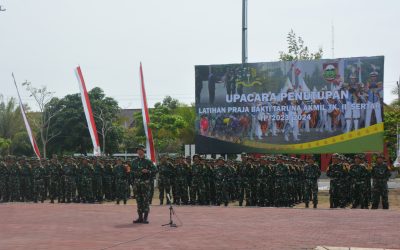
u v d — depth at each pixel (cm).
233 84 3189
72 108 5884
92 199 2583
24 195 2688
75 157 2681
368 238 1285
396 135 3975
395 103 4494
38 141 6128
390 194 3125
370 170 2161
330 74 3047
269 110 3133
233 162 2527
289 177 2319
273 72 3133
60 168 2612
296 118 3095
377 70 2978
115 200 2670
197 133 3238
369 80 2988
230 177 2389
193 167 2392
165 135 4078
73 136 5881
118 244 1231
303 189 2350
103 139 5569
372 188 2109
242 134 3172
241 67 3177
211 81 3222
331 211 1938
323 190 3369
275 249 1146
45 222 1678
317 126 3062
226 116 3195
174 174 2402
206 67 3231
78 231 1464
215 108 3216
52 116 5822
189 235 1366
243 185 2348
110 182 2653
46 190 2708
